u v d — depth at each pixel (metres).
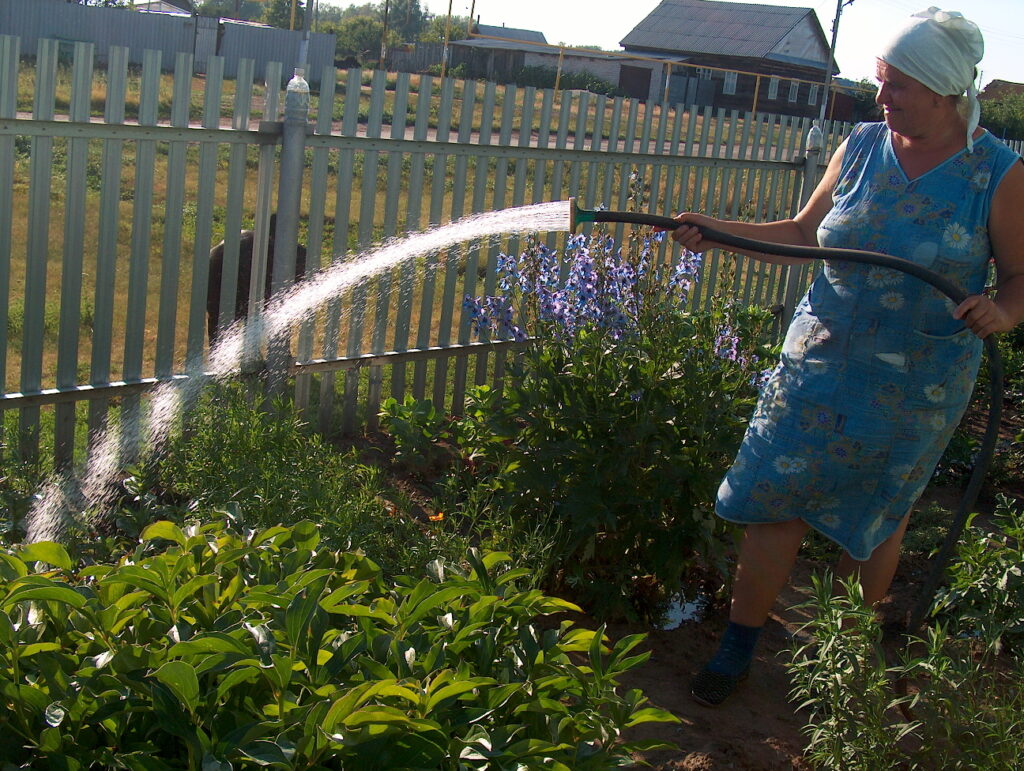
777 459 3.34
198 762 2.01
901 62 2.99
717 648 3.92
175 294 4.88
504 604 2.60
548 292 4.46
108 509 4.13
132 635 2.34
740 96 54.78
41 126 4.29
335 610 2.39
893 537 3.54
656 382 4.04
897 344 3.20
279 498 3.62
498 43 51.19
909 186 3.17
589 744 2.37
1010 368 7.72
